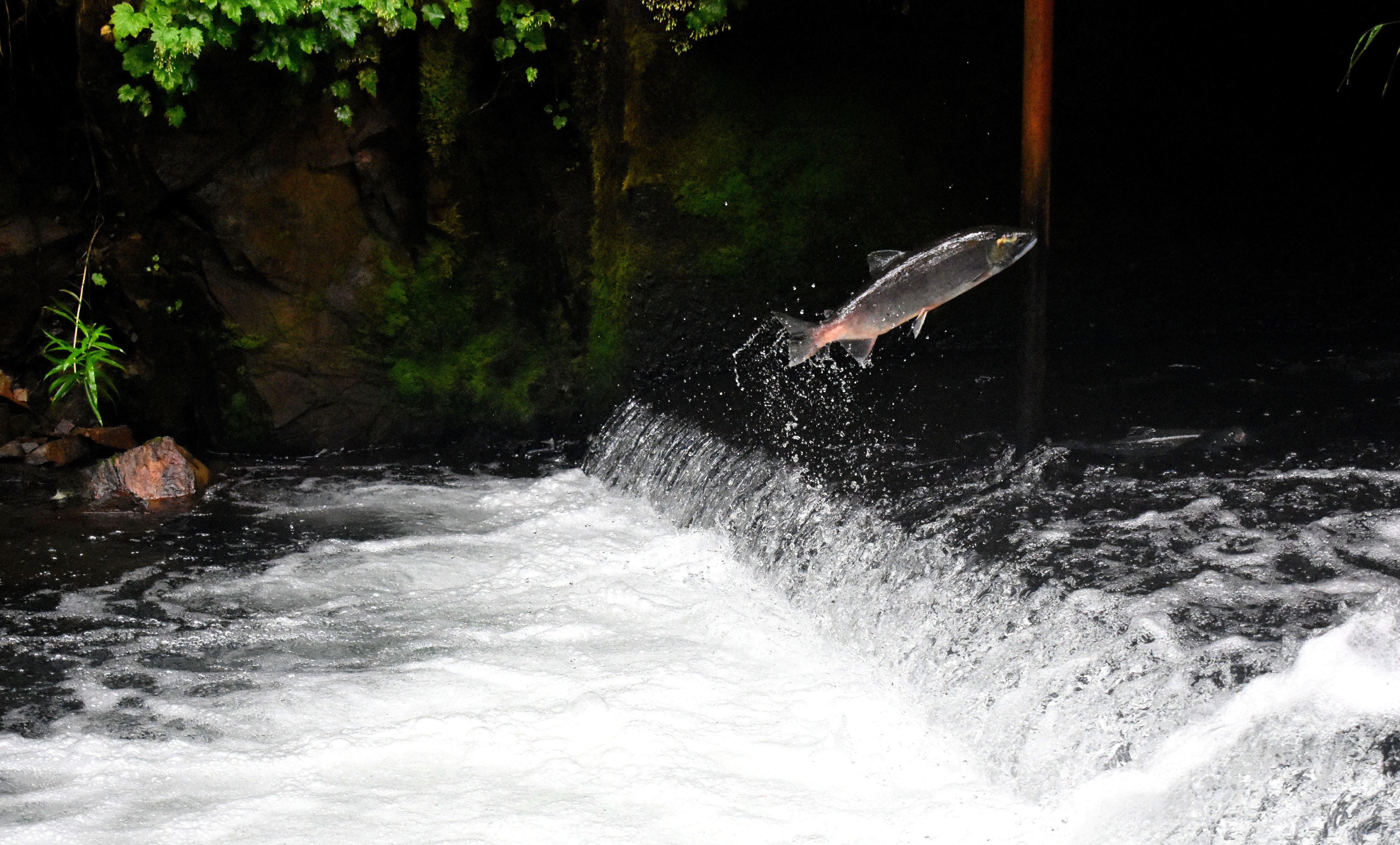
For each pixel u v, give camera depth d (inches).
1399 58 358.0
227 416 340.8
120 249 330.0
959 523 213.5
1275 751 138.6
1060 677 167.3
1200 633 165.5
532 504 303.1
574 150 336.2
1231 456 240.8
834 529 228.8
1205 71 357.7
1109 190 360.8
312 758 177.2
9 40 322.3
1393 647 155.1
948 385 318.7
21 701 197.9
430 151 332.5
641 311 346.6
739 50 338.0
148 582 251.3
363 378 343.3
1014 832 150.2
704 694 195.0
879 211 353.7
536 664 208.8
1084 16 352.2
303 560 263.7
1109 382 303.7
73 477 310.7
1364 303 367.9
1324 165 364.8
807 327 188.5
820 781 168.2
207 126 319.0
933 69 349.7
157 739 184.2
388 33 315.9
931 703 184.1
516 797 165.9
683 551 259.1
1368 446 242.5
